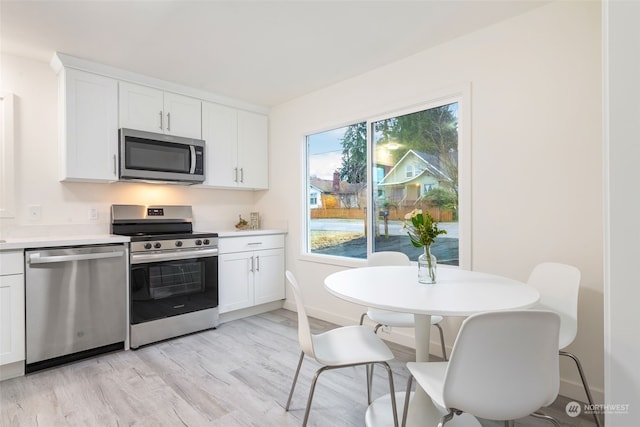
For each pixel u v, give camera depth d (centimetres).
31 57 264
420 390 167
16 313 217
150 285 275
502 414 106
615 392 102
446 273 190
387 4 199
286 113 378
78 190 290
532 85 205
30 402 188
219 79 310
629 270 101
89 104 269
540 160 202
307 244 366
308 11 205
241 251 341
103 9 201
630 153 100
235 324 325
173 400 191
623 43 101
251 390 202
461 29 227
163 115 311
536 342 101
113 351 260
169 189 347
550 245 199
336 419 175
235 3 197
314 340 167
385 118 291
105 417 174
